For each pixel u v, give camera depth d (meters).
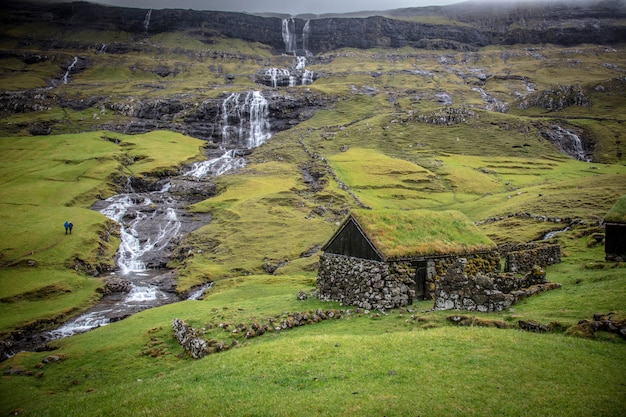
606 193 83.75
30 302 56.59
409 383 17.42
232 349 25.94
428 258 35.00
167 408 17.38
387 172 131.50
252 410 16.44
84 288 62.38
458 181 123.44
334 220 93.94
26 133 184.25
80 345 35.66
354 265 35.50
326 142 174.62
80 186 112.00
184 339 31.38
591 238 51.75
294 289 51.28
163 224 96.75
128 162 141.12
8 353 44.19
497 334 21.64
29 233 75.75
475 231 40.19
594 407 14.80
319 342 23.17
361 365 19.59
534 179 126.31
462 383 17.00
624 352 18.98
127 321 41.75
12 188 106.19
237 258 74.56
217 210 103.75
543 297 28.33
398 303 32.56
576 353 18.97
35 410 20.83
